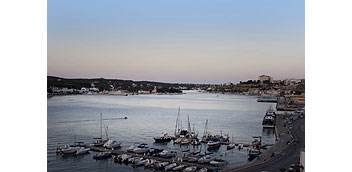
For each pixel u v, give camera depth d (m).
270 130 128.62
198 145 94.81
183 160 71.06
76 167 69.06
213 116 184.88
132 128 131.88
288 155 66.12
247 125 145.00
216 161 69.75
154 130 126.75
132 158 73.06
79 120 156.25
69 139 103.94
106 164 71.25
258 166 57.38
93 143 92.38
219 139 100.38
